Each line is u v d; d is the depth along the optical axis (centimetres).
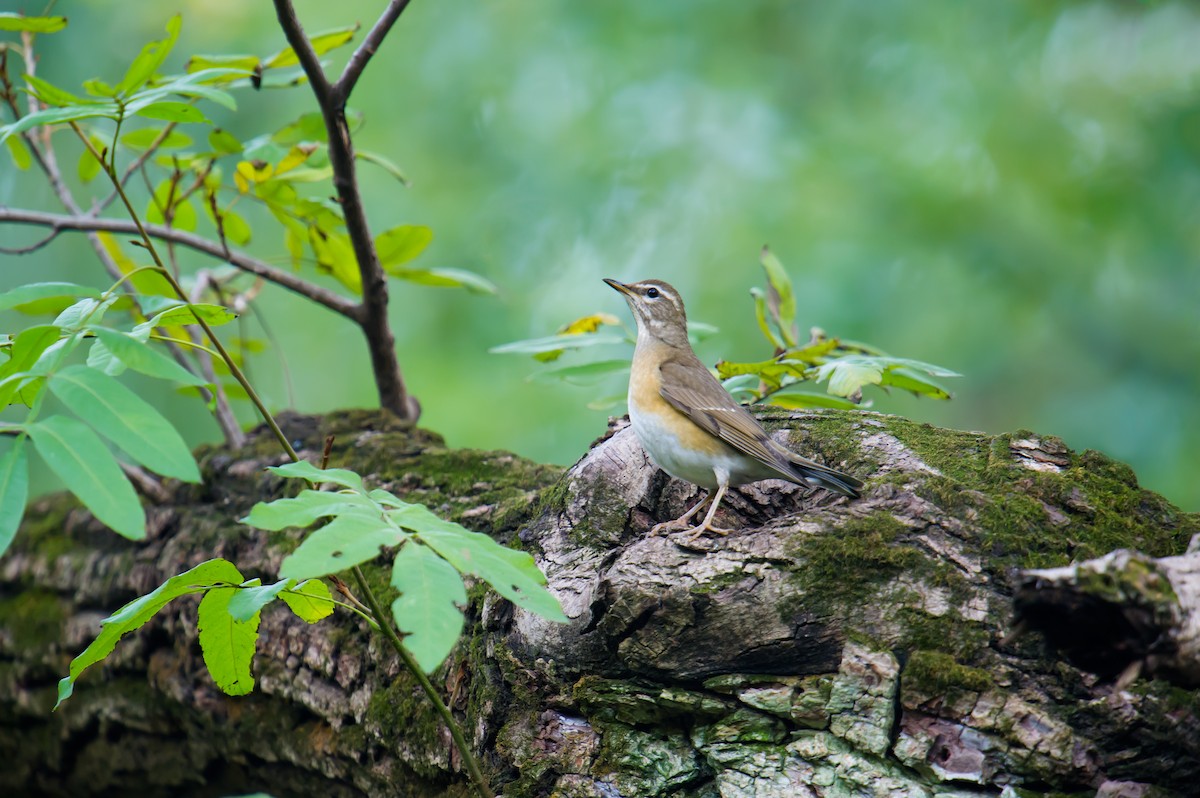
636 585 641
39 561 1074
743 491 796
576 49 2127
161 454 440
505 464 935
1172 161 2164
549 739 678
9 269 1967
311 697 845
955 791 582
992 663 595
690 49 2178
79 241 2009
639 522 745
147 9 1936
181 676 940
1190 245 2170
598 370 984
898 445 718
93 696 1016
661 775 647
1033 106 2188
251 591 598
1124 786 566
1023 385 2161
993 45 2241
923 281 2080
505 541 805
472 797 715
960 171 2183
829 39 2225
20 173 2020
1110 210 2120
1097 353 2180
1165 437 2083
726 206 2055
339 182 984
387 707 780
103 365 568
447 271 1105
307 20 2045
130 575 990
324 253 1083
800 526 645
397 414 1157
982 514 638
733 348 1916
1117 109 2225
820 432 758
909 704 596
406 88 2111
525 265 2056
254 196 1018
